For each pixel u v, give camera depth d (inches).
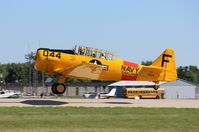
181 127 1867.6
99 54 3184.1
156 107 2721.5
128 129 1775.3
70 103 2940.5
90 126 1834.4
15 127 1765.5
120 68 3277.6
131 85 7003.0
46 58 3016.7
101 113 2321.6
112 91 6545.3
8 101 2989.7
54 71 3051.2
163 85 7116.1
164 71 3425.2
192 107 2815.0
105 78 3289.9
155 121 2053.4
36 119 2018.9
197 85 7647.6
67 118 2079.2
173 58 3454.7
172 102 3267.7
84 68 2869.1
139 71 3356.3
